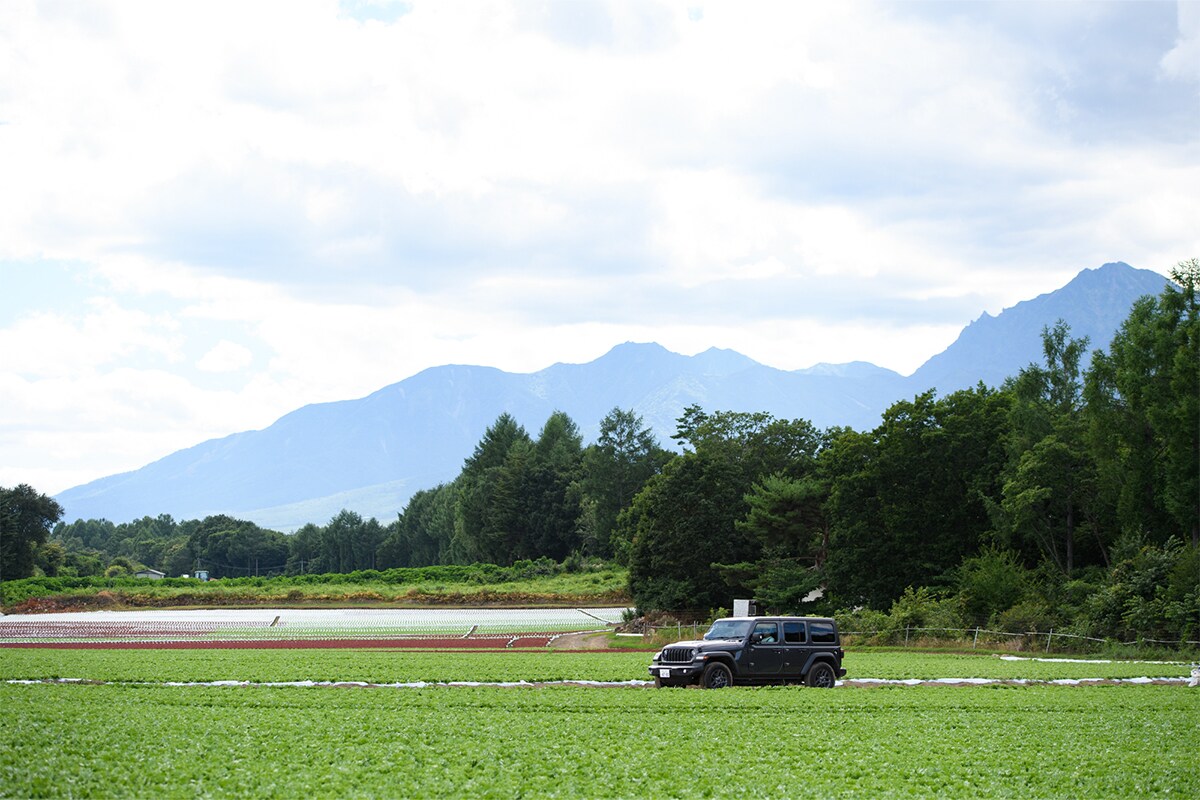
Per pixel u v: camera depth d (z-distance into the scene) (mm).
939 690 36125
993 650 60188
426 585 135500
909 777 21688
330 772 20969
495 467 191375
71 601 119750
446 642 69000
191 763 21547
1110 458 71562
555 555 173000
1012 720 29172
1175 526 68375
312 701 31656
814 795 19953
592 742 24656
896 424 83938
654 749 23906
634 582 93875
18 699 30641
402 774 20906
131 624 87938
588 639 72562
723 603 91875
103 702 30703
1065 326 90125
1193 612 56062
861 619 68625
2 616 107812
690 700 32312
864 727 27438
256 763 21672
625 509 148375
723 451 115438
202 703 31156
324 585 138375
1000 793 20453
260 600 124562
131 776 20047
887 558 82562
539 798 19188
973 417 83438
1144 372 69062
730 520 92438
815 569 87875
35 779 19281
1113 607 59938
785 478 99688
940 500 83000
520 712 29719
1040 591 67812
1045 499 74875
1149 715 30625
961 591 69938
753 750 24031
